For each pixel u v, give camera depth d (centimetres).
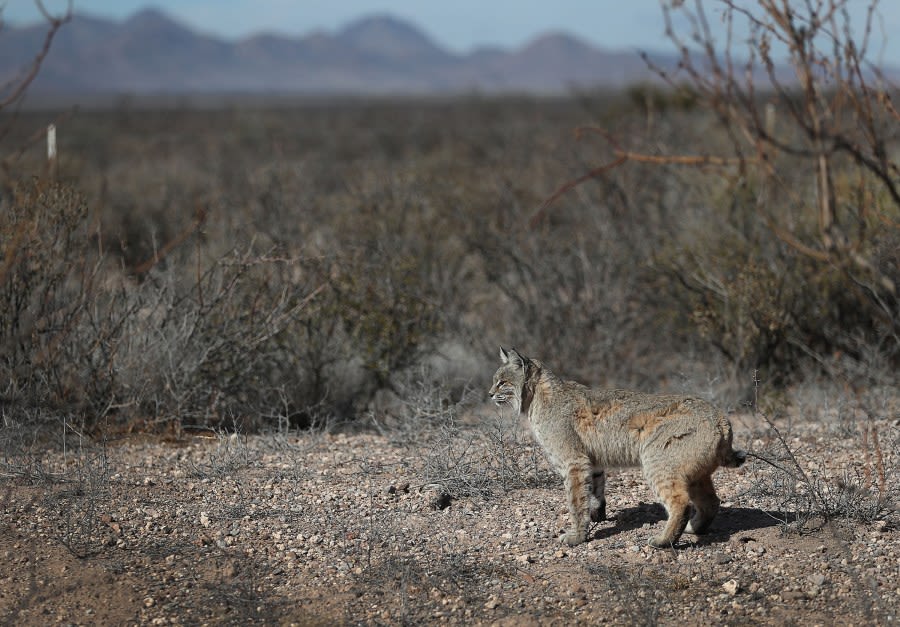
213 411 2364
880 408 2292
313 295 2427
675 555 1547
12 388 2180
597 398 1658
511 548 1611
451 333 2855
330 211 3162
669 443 1559
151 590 1440
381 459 2084
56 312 2247
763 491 1797
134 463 2045
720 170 1222
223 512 1755
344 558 1561
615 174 3303
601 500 1716
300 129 13012
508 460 1973
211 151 7906
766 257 2680
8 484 1856
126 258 3056
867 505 1648
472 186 3625
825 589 1386
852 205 2144
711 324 2684
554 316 2923
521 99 19025
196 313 2375
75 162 4569
